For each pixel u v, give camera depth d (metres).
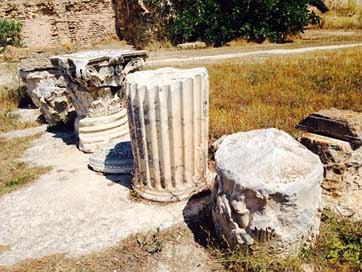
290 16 16.70
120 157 5.62
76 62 5.95
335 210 4.23
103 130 6.50
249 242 3.44
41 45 19.59
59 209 4.70
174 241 3.94
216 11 17.03
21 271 3.66
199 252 3.77
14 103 10.00
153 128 4.36
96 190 5.11
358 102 7.53
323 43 14.80
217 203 3.71
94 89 6.24
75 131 7.27
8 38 17.92
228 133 6.49
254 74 10.39
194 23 17.08
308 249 3.56
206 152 4.80
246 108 7.73
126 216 4.42
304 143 4.58
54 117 7.90
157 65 12.55
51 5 19.45
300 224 3.40
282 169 3.46
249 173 3.44
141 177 4.73
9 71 12.30
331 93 8.30
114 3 21.05
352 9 20.92
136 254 3.80
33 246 4.02
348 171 4.35
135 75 4.61
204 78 4.45
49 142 7.16
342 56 11.29
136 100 4.33
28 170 5.91
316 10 21.08
